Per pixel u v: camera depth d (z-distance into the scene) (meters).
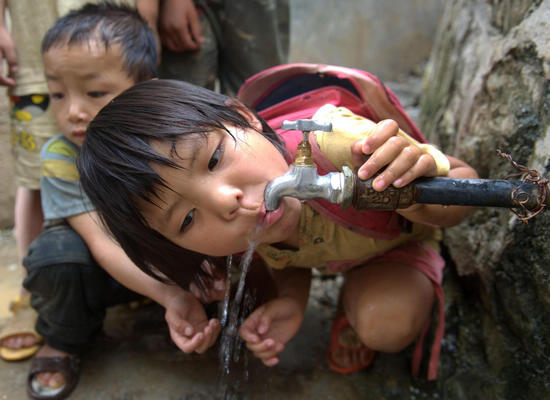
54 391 1.38
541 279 1.03
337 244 1.21
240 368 1.45
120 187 0.92
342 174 0.81
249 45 1.99
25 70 1.59
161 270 1.12
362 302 1.28
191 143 0.87
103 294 1.40
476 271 1.33
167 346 1.55
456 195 0.80
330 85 1.35
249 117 1.05
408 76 4.11
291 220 0.99
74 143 1.42
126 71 1.35
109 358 1.50
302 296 1.32
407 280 1.27
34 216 1.77
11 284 1.93
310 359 1.49
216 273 1.24
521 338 1.13
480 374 1.27
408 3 4.05
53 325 1.38
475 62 1.60
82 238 1.35
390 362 1.46
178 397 1.36
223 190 0.87
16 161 1.70
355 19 4.03
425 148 0.96
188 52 1.91
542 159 1.04
